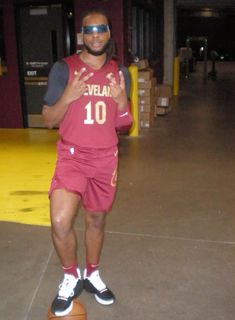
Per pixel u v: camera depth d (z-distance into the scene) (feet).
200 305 8.43
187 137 23.65
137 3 29.84
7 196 14.69
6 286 9.08
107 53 7.26
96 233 8.17
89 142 7.31
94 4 22.94
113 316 8.13
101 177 7.59
